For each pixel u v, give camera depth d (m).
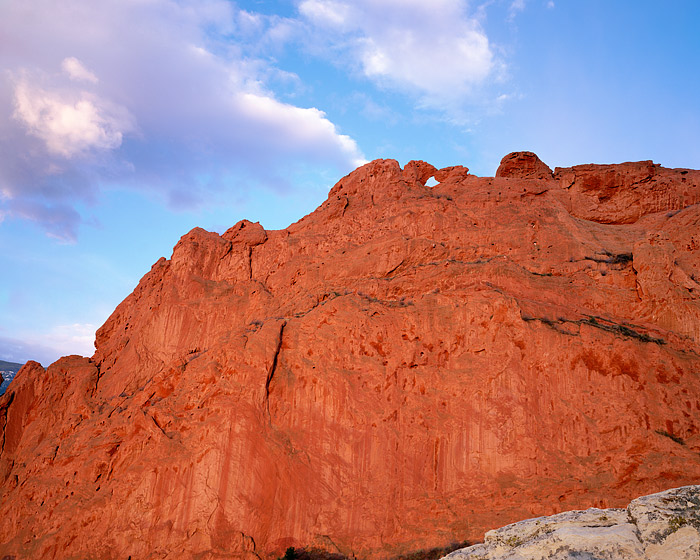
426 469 39.88
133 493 40.34
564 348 41.41
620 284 46.84
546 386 40.75
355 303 46.19
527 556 19.02
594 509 20.48
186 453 40.75
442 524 37.34
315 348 44.38
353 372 43.25
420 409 41.47
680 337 42.44
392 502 39.06
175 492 39.94
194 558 37.81
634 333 42.34
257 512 38.97
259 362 43.31
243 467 39.91
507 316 43.22
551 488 37.19
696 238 50.62
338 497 39.50
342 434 41.25
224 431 40.69
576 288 47.00
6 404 50.53
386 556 36.69
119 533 39.59
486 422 40.03
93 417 48.75
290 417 42.12
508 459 38.81
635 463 37.12
